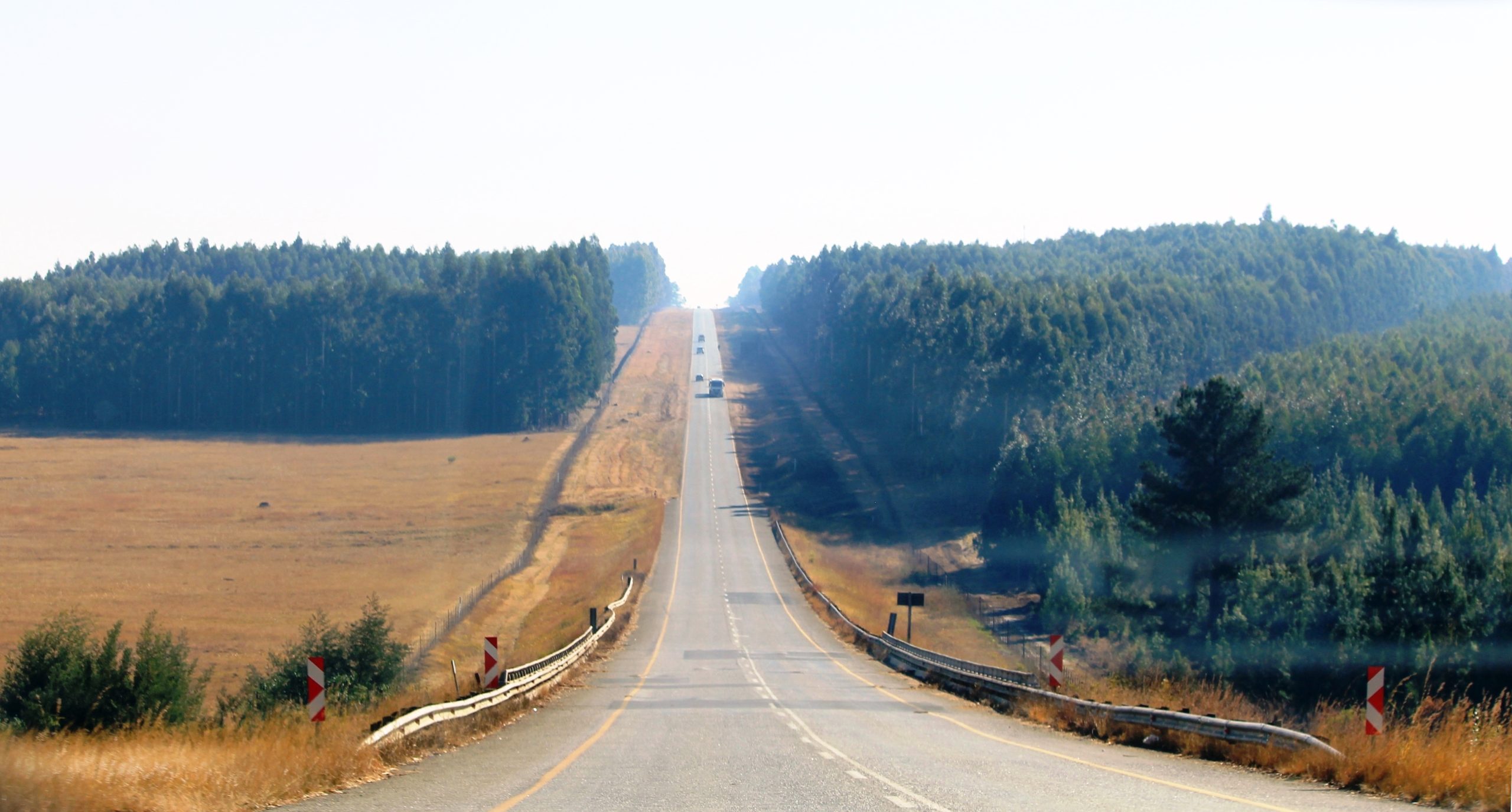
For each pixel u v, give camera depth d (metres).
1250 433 48.34
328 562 72.69
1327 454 85.81
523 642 50.78
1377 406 87.69
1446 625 42.78
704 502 105.56
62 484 99.62
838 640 49.97
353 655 30.95
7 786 10.30
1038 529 74.50
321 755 13.45
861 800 11.77
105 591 60.44
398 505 95.06
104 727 20.55
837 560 82.56
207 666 44.16
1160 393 121.81
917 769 14.46
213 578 65.75
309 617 55.12
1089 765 15.19
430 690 25.12
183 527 82.44
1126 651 50.00
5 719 20.50
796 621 56.41
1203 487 48.84
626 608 56.06
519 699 23.84
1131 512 58.44
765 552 83.31
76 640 22.08
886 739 18.66
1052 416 98.69
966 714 24.98
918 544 93.38
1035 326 113.62
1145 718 18.75
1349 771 13.33
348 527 85.44
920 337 120.44
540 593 67.75
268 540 79.31
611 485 109.56
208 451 124.00
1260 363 116.62
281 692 28.61
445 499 98.69
